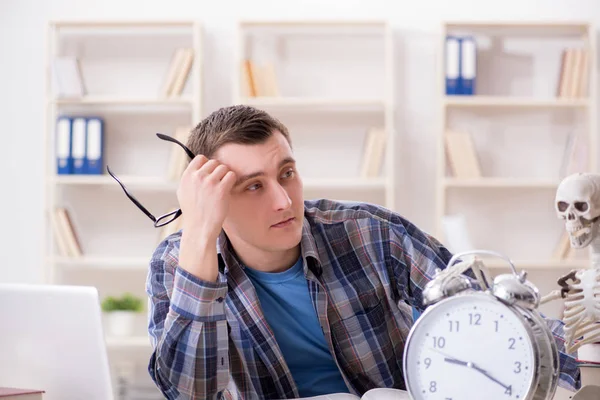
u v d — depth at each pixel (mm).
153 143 4660
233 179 1245
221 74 4629
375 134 4344
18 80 4715
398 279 1534
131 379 4305
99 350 1354
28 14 4715
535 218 4555
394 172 4566
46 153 4469
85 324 1351
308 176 4609
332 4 4629
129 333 4320
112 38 4688
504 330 966
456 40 4344
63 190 4684
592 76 4359
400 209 4566
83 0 4699
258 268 1476
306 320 1499
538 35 4562
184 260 1238
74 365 1371
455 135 4344
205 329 1239
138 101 4434
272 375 1477
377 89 4602
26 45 4711
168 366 1255
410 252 1521
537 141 4562
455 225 4270
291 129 4617
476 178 4336
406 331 1560
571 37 4562
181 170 4383
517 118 4574
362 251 1539
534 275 4500
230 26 4637
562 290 1124
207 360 1244
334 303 1506
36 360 1385
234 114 1338
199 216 1233
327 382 1528
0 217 4707
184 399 1269
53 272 4441
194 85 4438
